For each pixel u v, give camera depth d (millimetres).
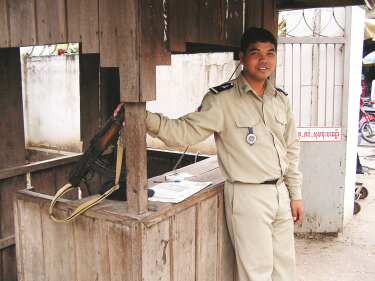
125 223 2010
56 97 7965
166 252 2137
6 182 3137
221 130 2363
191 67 6828
